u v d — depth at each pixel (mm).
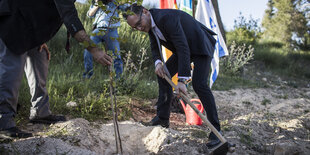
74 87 4277
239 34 13570
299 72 11578
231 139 3141
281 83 8922
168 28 2600
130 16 2633
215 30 4848
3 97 2266
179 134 2859
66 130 2617
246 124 3812
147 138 2787
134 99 4438
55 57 6207
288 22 30719
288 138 3416
